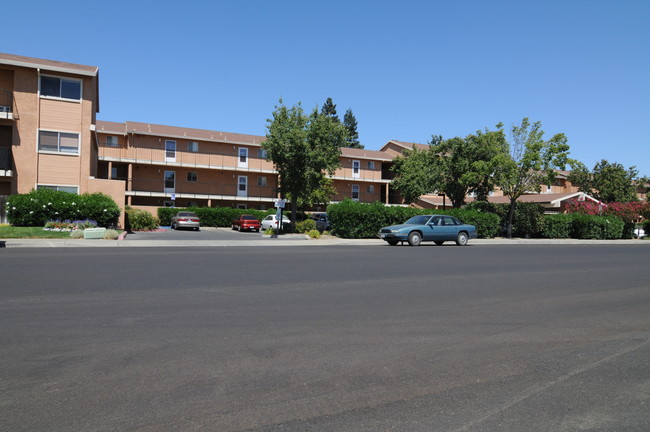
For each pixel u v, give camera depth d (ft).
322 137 111.55
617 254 64.69
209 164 150.51
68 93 91.56
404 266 43.75
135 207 139.13
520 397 13.55
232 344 17.81
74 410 12.03
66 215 83.10
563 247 80.64
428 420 11.96
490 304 26.40
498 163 99.55
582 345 18.80
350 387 13.94
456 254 58.65
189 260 45.37
